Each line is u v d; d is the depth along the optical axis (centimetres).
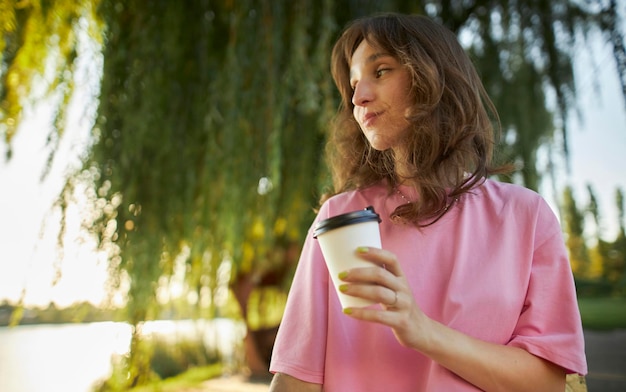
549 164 415
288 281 462
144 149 324
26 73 302
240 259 364
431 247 90
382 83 95
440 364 77
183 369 539
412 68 92
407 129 95
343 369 87
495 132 120
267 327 592
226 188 309
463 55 105
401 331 67
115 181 304
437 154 94
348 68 117
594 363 593
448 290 85
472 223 91
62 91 299
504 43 406
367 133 97
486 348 75
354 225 67
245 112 303
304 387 89
